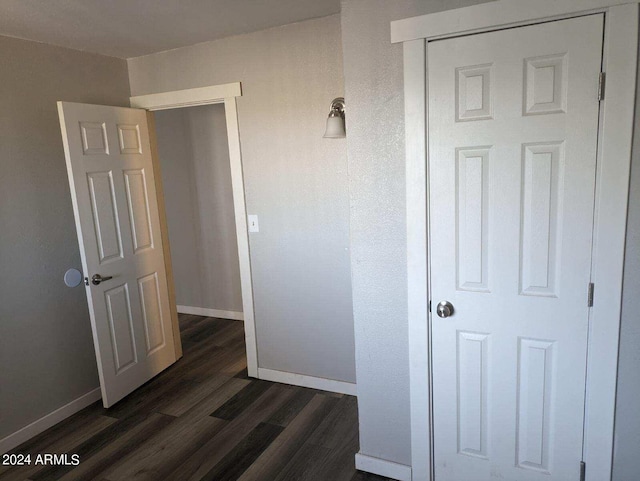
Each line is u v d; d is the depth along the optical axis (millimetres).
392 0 1769
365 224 1986
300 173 2799
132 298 3041
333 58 2568
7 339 2486
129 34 2617
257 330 3152
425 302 1917
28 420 2588
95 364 2992
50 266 2705
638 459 1692
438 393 1981
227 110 2916
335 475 2182
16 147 2514
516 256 1746
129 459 2348
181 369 3396
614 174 1558
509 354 1824
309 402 2855
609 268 1612
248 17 2463
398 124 1845
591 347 1685
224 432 2559
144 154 3146
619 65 1496
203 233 4418
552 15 1539
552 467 1835
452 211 1813
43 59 2652
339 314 2875
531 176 1675
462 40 1688
